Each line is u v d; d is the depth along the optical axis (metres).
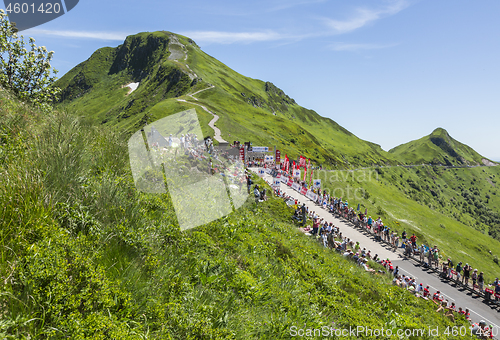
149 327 2.80
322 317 5.68
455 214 191.62
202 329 3.10
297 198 33.22
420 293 16.77
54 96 11.59
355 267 14.36
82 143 4.56
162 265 3.60
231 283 4.54
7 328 1.96
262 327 4.07
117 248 3.24
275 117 164.75
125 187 4.02
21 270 2.27
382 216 76.19
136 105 166.00
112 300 2.63
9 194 2.68
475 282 19.52
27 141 3.80
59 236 2.68
